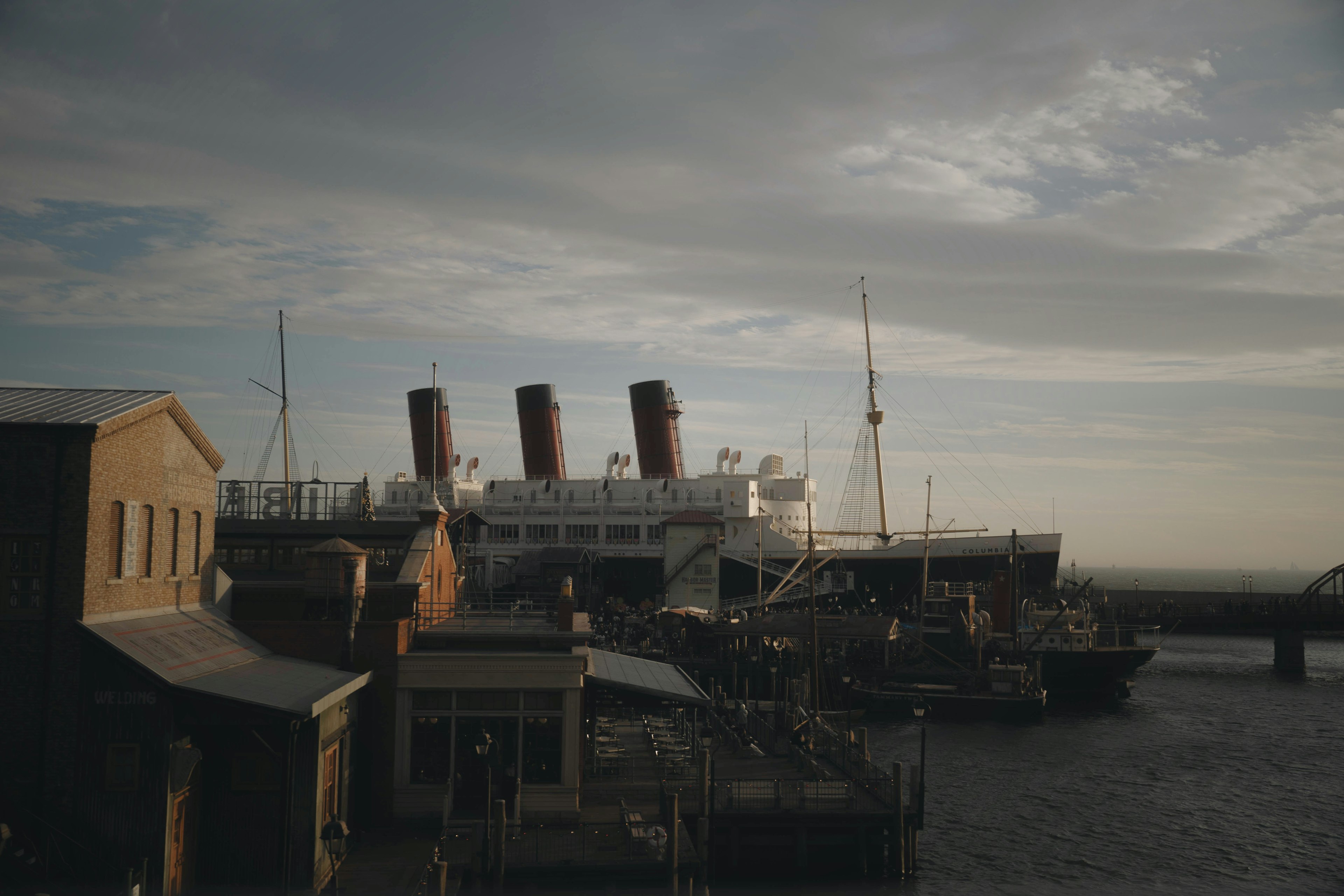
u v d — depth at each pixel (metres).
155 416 24.08
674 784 32.00
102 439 21.20
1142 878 34.31
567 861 23.67
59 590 20.31
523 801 26.98
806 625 67.56
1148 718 67.44
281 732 21.62
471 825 26.23
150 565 23.88
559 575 103.06
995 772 50.19
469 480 127.12
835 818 30.86
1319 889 33.50
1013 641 74.44
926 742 57.75
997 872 34.50
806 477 123.94
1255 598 180.12
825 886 30.69
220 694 20.20
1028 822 41.06
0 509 20.39
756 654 74.75
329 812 23.39
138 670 19.98
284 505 42.50
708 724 46.81
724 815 30.33
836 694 65.75
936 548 101.62
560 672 27.38
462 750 27.12
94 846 19.72
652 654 75.25
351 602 26.86
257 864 21.23
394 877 22.56
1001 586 78.69
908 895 31.03
